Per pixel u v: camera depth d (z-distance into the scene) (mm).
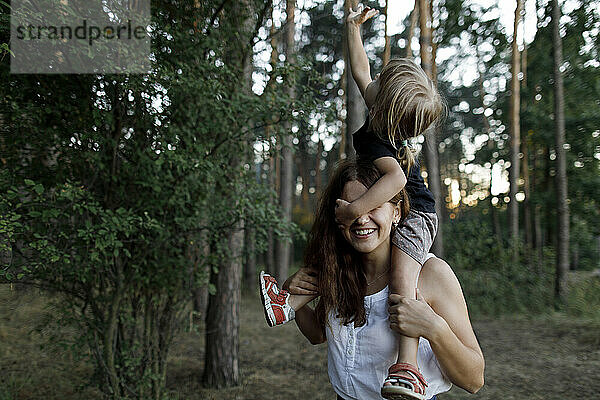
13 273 2922
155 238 3502
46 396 4387
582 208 15227
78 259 2980
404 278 1313
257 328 8500
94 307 3512
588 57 13523
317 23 10469
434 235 1516
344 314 1382
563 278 10312
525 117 15461
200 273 3938
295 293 1522
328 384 5480
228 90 3641
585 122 14234
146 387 3822
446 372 1259
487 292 10469
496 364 6469
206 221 3820
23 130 3029
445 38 12812
